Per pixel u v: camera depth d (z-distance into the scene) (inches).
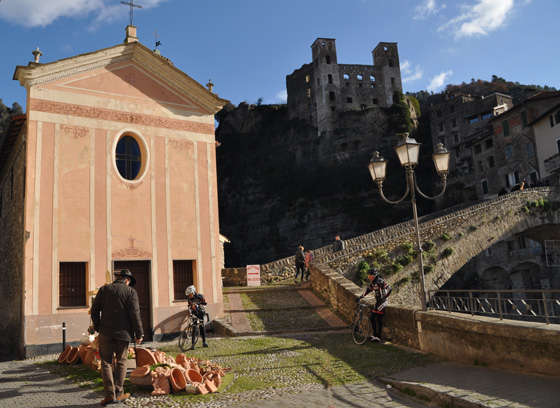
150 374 257.1
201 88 625.0
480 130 2422.5
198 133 623.5
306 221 2901.1
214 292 585.6
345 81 3334.2
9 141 609.0
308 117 3348.9
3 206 719.1
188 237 584.1
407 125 3088.1
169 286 557.0
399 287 936.9
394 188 2704.2
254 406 217.8
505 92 4072.3
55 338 474.3
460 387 223.1
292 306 617.0
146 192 565.9
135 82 585.0
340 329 521.0
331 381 266.8
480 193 2027.6
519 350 258.7
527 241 1657.2
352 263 895.7
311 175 3093.0
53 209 502.0
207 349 412.2
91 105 547.5
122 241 536.4
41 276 481.1
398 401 222.8
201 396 239.8
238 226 3262.8
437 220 1031.0
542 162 1646.2
